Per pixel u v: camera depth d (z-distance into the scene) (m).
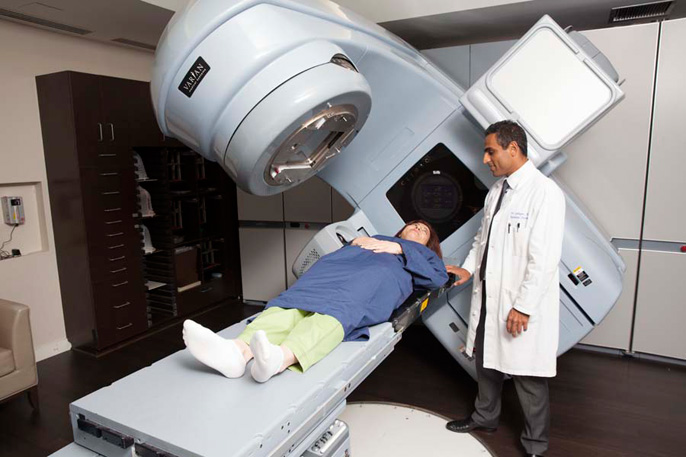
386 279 1.60
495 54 2.75
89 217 2.85
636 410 2.21
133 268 3.16
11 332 2.19
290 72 1.34
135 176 3.15
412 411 2.18
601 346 2.87
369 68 1.91
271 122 1.35
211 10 1.35
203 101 1.38
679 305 2.65
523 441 1.83
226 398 1.06
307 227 3.69
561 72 1.77
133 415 0.99
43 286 2.95
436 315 2.31
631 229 2.72
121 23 2.77
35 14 2.56
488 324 1.82
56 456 1.03
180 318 3.57
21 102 2.79
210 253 4.00
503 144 1.71
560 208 1.65
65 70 2.94
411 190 2.31
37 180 2.89
